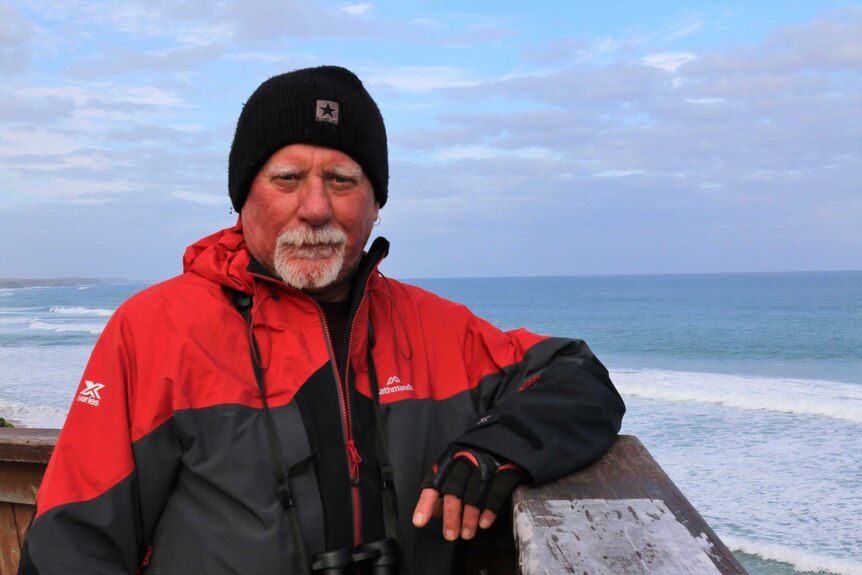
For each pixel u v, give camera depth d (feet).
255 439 5.20
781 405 88.69
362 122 5.58
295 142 5.37
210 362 5.24
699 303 359.87
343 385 5.56
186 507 5.17
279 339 5.53
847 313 278.46
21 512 8.10
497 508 4.68
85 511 4.82
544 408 5.05
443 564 5.62
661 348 177.88
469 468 4.78
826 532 47.14
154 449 5.07
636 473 4.90
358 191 5.66
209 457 5.11
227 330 5.44
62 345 179.52
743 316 272.72
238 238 5.98
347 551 4.95
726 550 3.63
